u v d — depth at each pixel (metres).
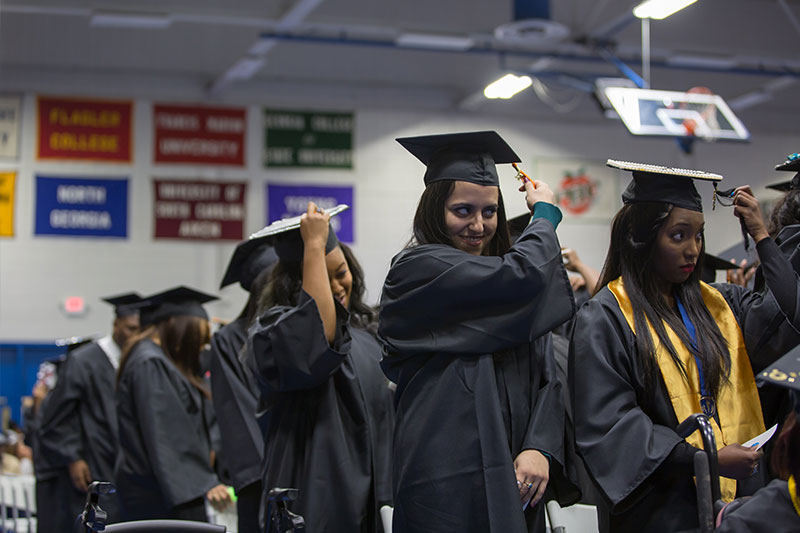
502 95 11.72
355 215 16.08
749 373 2.67
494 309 2.45
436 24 13.81
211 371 4.16
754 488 2.71
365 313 3.62
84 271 14.99
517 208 16.27
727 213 13.12
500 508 2.36
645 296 2.70
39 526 6.45
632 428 2.52
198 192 15.54
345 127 16.23
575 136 17.16
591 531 3.04
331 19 13.44
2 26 14.12
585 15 13.88
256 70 15.05
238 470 3.94
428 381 2.51
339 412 3.15
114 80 15.31
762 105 17.80
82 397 6.45
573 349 2.70
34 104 14.96
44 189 14.94
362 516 3.07
